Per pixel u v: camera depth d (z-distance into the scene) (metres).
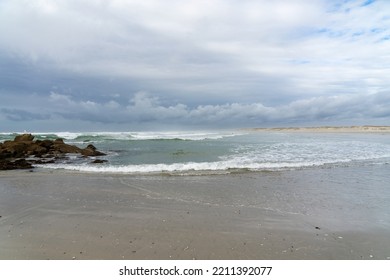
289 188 9.77
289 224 6.31
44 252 4.97
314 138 39.22
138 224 6.30
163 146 27.62
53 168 14.70
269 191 9.35
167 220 6.57
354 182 10.73
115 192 9.26
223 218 6.71
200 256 4.84
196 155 19.36
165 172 12.91
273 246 5.20
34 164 16.58
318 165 14.68
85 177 11.92
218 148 24.23
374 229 6.02
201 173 12.59
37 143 23.41
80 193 9.15
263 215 6.94
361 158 17.31
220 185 10.26
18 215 6.98
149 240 5.44
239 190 9.49
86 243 5.31
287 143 29.48
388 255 4.89
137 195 8.88
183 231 5.89
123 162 16.70
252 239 5.49
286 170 13.31
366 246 5.22
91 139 39.78
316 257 4.82
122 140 37.50
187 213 7.10
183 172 12.86
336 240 5.46
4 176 12.30
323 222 6.44
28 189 9.73
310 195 8.83
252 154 19.55
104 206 7.71
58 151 22.31
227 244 5.27
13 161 17.62
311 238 5.55
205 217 6.79
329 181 10.92
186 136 46.94
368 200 8.27
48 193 9.16
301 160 16.41
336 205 7.77
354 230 5.96
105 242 5.36
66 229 6.01
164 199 8.41
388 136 43.19
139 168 13.85
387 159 16.95
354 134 51.03
